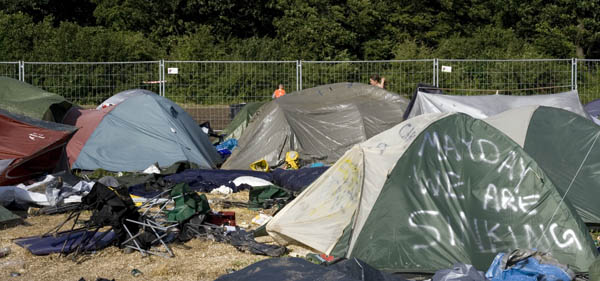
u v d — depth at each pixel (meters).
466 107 11.54
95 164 11.52
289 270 4.98
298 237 6.73
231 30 36.38
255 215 8.81
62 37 28.95
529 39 35.66
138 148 11.83
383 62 19.48
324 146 12.77
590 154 8.23
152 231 7.12
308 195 6.98
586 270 5.95
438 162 6.57
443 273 5.50
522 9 35.78
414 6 36.53
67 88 18.62
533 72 19.41
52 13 37.41
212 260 6.66
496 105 11.64
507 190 6.45
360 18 34.66
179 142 12.03
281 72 19.47
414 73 19.77
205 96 19.41
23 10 35.88
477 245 6.13
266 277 4.88
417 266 6.02
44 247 6.90
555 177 8.05
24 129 10.27
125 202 7.03
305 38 33.47
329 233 6.63
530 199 6.37
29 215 8.71
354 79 19.42
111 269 6.35
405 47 31.94
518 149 6.55
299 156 12.60
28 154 9.95
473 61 18.27
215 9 34.94
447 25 36.22
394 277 5.45
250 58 30.81
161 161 11.71
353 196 6.77
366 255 6.16
